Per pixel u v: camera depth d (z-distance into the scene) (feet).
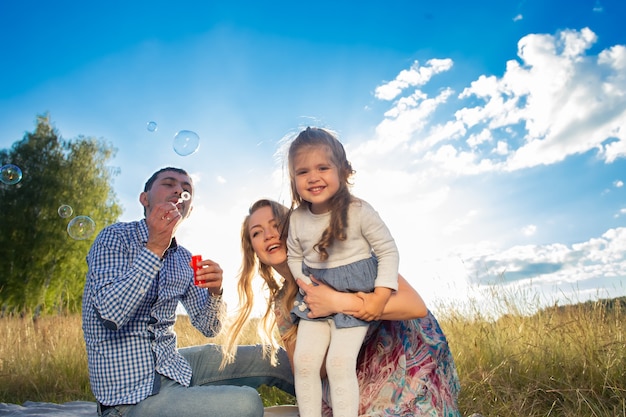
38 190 66.18
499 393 10.75
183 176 8.32
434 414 6.87
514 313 14.25
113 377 6.91
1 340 18.78
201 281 7.72
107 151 71.72
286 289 7.77
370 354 7.23
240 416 6.81
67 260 65.62
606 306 13.43
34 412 10.17
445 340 7.33
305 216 7.30
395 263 6.85
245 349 8.95
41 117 69.46
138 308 7.11
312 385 6.56
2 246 63.72
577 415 9.32
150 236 6.73
